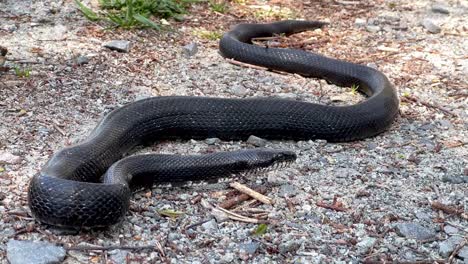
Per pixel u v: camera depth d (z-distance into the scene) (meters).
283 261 0.89
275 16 1.56
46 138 1.07
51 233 0.90
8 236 0.89
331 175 1.04
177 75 1.27
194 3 1.56
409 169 1.06
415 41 1.48
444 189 1.02
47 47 1.31
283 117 1.12
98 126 1.05
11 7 1.45
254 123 1.12
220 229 0.93
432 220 0.96
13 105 1.14
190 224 0.93
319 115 1.12
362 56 1.41
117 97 1.19
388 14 1.61
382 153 1.10
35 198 0.89
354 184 1.02
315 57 1.32
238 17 1.54
